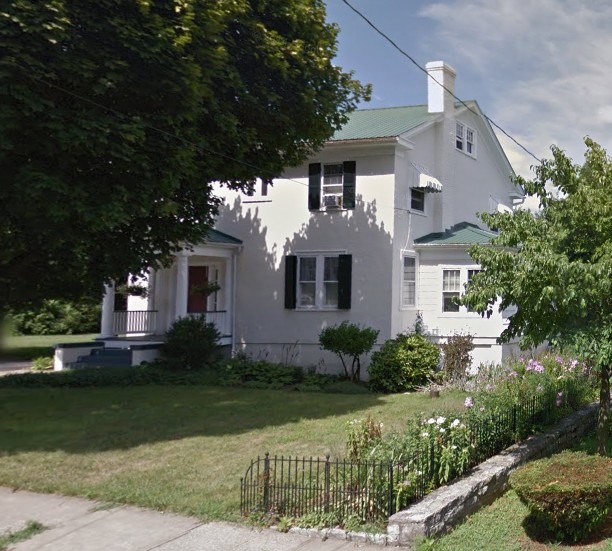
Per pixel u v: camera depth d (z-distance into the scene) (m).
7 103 9.87
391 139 18.20
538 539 6.10
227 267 20.50
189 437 10.35
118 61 10.40
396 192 18.64
